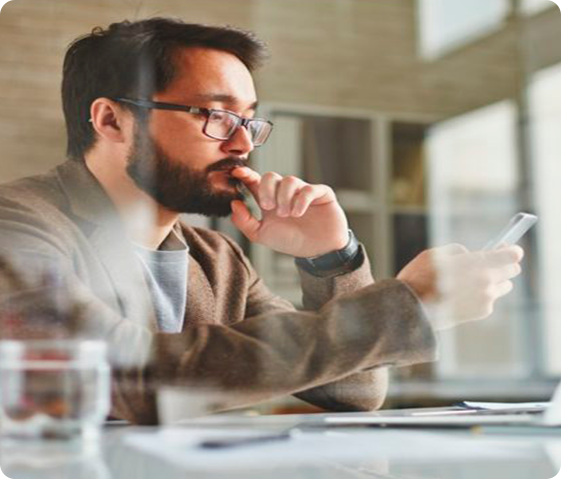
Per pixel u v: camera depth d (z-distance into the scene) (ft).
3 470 1.30
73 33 5.29
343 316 2.68
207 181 3.73
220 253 3.92
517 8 11.41
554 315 10.64
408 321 2.76
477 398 9.78
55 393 1.57
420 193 10.78
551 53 11.37
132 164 3.67
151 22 3.87
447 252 3.13
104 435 1.76
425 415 2.15
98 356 1.64
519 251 3.24
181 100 3.80
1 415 1.57
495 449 1.51
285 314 2.61
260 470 1.30
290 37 10.34
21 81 5.44
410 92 11.00
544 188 11.23
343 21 10.50
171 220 3.76
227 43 3.98
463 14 11.15
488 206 11.05
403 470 1.32
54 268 2.83
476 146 11.19
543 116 11.36
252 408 2.99
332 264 3.81
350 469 1.33
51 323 2.57
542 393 10.01
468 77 11.30
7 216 3.10
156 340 2.46
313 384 2.52
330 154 10.27
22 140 5.49
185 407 2.35
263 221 3.88
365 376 3.41
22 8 5.33
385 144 10.66
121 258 3.43
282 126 10.00
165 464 1.35
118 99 3.77
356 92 10.70
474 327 10.29
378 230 10.36
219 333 2.50
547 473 1.30
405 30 11.09
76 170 3.61
